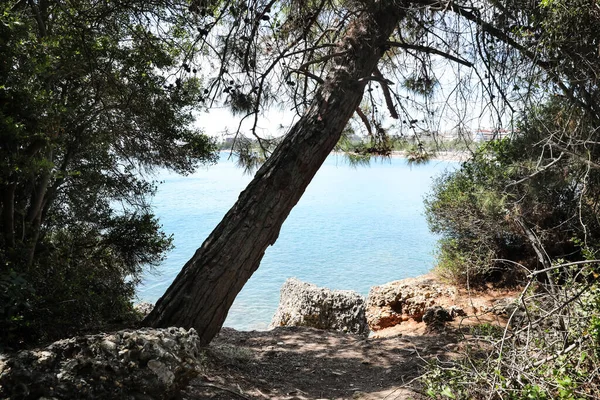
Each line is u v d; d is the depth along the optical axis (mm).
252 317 15945
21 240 5945
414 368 6031
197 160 9367
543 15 5672
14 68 5273
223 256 5918
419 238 30312
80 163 8828
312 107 6621
